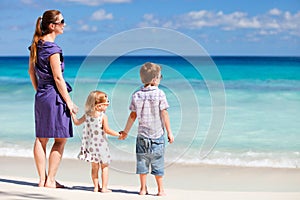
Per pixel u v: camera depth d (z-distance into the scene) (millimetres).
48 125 5059
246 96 15312
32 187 5121
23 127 10703
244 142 9164
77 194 4812
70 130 5121
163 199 4734
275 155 8109
